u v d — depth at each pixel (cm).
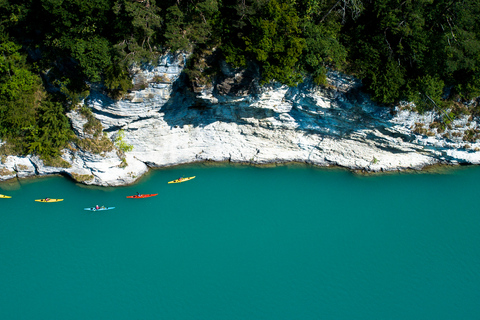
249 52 5644
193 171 6856
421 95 6253
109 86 5684
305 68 5950
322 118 6569
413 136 6625
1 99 5928
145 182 6662
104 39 5516
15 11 5547
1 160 6272
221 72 5894
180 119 6469
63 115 6119
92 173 6475
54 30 5569
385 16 5772
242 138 6825
